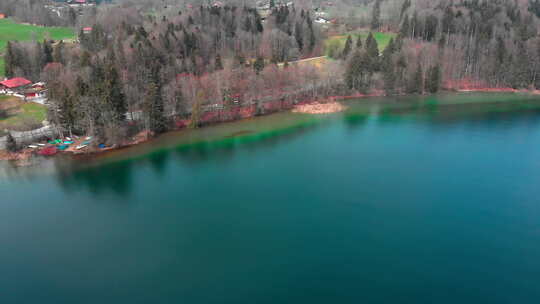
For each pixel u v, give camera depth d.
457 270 63.91
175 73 164.75
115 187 91.25
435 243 70.38
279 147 115.81
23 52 176.50
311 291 59.56
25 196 87.25
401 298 58.19
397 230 74.00
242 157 108.44
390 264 65.19
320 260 66.12
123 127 120.38
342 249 68.81
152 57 164.62
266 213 79.81
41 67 175.62
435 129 131.88
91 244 70.69
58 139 115.94
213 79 150.12
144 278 62.56
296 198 85.44
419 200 84.31
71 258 67.06
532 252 68.06
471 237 72.06
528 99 174.88
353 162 104.19
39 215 79.81
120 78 139.50
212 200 84.88
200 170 100.06
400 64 188.75
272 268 64.38
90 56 170.25
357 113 152.25
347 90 180.25
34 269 64.56
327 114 150.38
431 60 192.50
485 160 104.94
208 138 123.50
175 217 78.88
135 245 70.25
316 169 100.06
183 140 121.69
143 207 82.50
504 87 194.88
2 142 111.44
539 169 98.94
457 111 155.12
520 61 190.75
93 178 95.69
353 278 62.06
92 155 109.00
